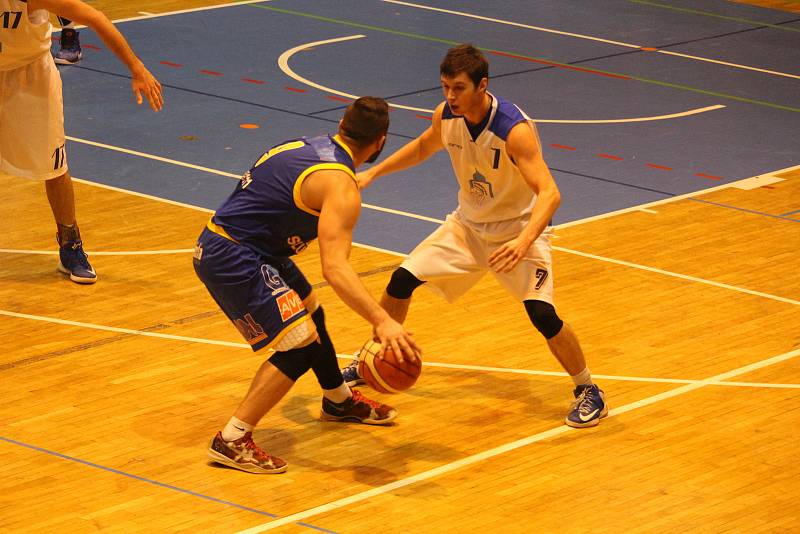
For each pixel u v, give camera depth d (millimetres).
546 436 15633
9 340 18219
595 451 15203
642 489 14242
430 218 24547
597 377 17422
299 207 13961
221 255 14211
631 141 30391
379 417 15906
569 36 42812
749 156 29531
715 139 30906
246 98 33000
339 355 17969
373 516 13492
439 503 13820
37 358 17594
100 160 27453
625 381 17297
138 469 14469
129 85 33906
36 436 15203
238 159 27812
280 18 43312
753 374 17625
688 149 29891
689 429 15852
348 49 39188
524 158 15109
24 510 13391
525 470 14680
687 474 14641
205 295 20375
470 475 14539
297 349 14430
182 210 24531
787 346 18703
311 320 14727
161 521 13242
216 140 29188
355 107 14109
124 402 16266
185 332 18750
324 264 13414
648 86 36250
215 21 42281
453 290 16719
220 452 14500
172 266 21625
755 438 15625
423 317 19625
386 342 13180
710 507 13828
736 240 23672
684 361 18047
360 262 21859
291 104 32531
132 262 21781
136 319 19219
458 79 15016
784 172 28328
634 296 20656
